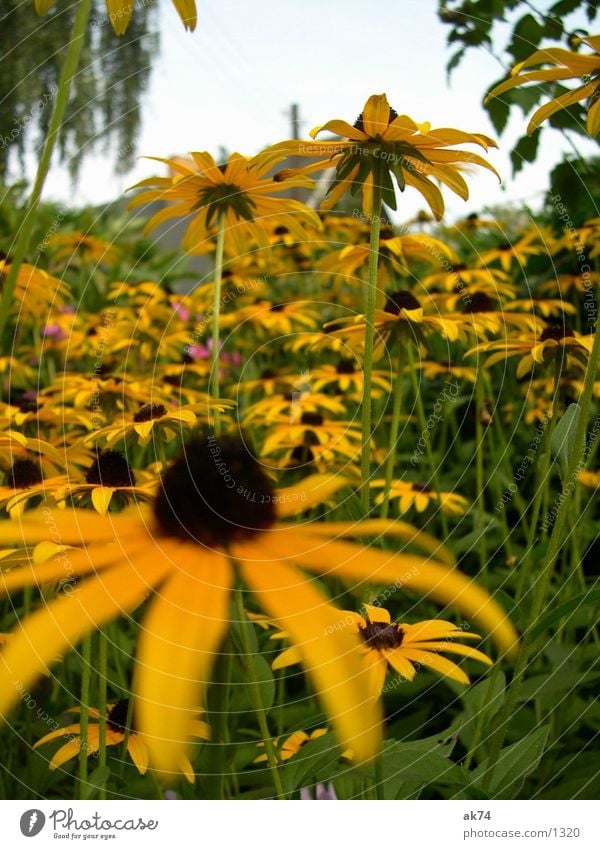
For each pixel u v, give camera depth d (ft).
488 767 0.93
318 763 0.88
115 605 0.53
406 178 1.03
